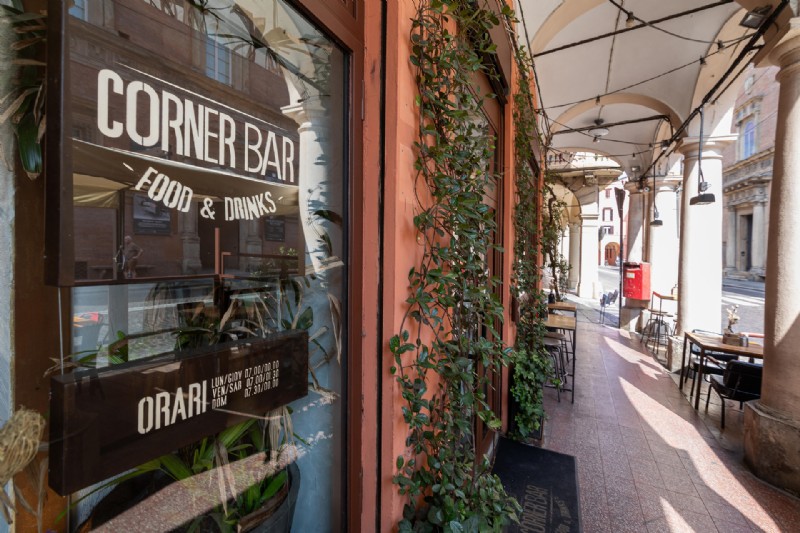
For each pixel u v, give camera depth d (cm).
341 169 117
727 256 2372
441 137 144
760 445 277
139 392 61
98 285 57
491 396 284
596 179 1243
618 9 420
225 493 81
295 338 96
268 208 94
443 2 133
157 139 66
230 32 82
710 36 455
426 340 146
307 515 111
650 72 527
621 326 848
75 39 52
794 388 271
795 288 272
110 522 65
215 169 79
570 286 1548
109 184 58
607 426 364
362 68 122
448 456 137
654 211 760
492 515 142
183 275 73
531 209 400
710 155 530
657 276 780
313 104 111
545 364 364
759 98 2041
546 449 297
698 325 531
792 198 275
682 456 308
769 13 300
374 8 124
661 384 492
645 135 765
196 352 71
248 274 89
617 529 223
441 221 150
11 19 50
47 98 50
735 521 231
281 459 95
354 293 119
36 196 54
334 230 118
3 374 51
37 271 54
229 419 77
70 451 53
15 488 52
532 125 376
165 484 73
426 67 135
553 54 503
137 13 62
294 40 101
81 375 55
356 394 119
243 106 86
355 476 118
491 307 151
